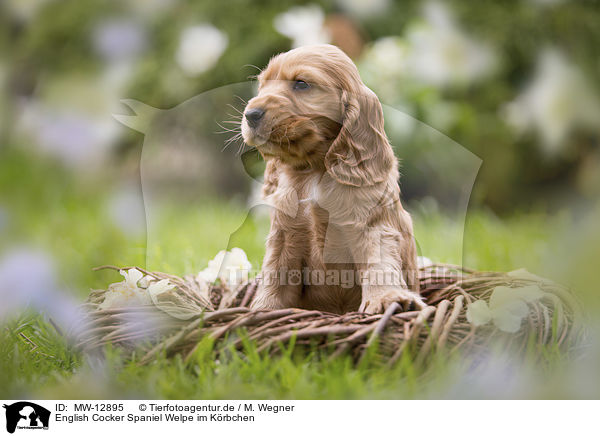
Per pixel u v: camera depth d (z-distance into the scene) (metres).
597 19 9.75
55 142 7.73
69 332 3.70
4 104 9.27
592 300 4.80
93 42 9.22
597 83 9.21
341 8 9.16
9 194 8.59
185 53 8.35
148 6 9.23
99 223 7.12
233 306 4.23
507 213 9.62
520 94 9.35
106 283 5.54
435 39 8.16
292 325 3.25
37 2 9.41
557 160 9.59
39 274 4.95
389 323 3.28
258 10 9.09
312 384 3.01
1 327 4.11
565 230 7.18
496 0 9.77
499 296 3.41
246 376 3.04
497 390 3.18
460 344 3.21
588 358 3.51
